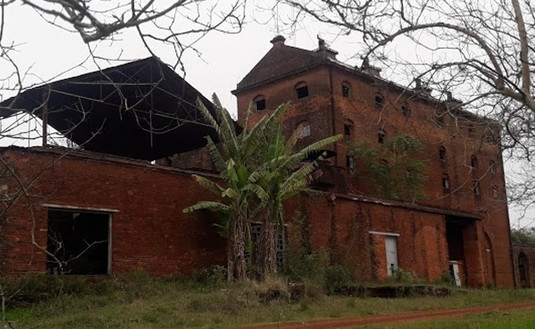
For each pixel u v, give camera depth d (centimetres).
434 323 1204
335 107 3584
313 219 2400
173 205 2011
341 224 2516
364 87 3809
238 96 4078
